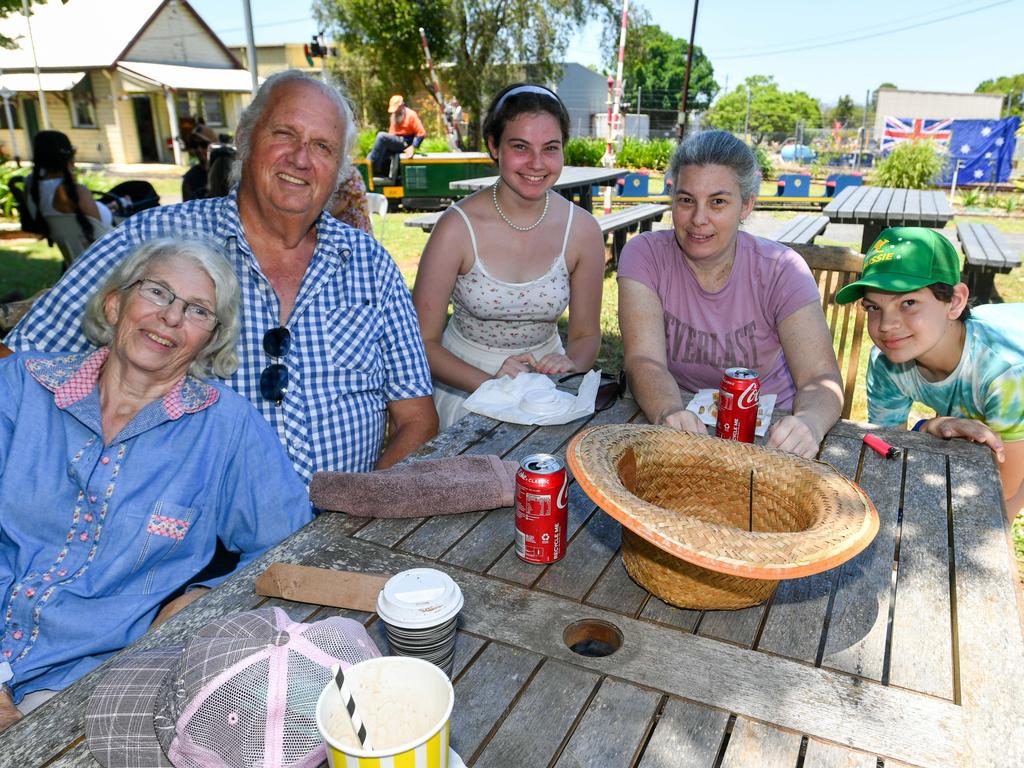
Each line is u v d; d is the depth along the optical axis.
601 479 1.16
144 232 1.94
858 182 13.44
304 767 0.83
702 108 60.34
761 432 1.92
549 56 23.67
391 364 2.21
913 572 1.36
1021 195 16.08
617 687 1.07
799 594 1.29
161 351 1.55
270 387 1.94
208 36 26.09
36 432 1.55
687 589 1.17
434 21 22.47
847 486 1.23
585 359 2.82
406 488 1.53
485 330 2.84
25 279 7.18
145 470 1.54
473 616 1.21
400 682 0.81
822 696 1.05
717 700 1.04
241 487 1.62
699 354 2.37
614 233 7.95
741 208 2.14
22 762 0.94
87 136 24.06
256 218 1.96
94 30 23.95
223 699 0.83
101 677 1.09
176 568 1.59
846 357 5.11
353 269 2.07
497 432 1.96
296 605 1.25
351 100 2.17
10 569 1.55
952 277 1.96
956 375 2.10
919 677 1.09
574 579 1.33
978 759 0.95
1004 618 1.23
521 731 0.99
